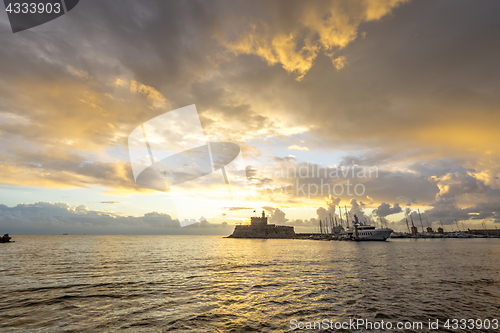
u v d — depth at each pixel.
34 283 18.59
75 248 62.72
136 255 43.34
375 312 12.34
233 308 12.96
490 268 27.78
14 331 9.79
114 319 11.25
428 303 13.88
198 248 68.00
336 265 30.56
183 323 10.83
